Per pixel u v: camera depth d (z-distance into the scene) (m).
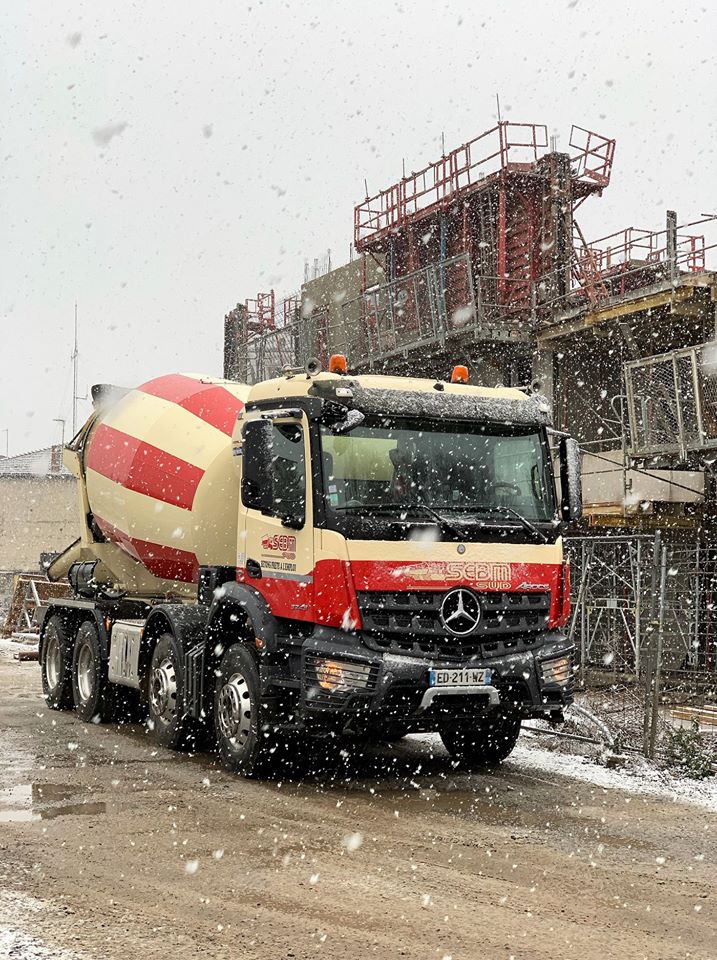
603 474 18.14
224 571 10.34
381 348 22.92
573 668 9.04
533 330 19.56
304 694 8.40
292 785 8.86
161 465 11.23
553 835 7.20
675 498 17.39
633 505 17.08
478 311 20.14
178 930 5.06
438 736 11.78
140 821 7.34
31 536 38.22
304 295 28.09
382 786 8.91
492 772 9.62
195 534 10.92
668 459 16.06
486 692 8.52
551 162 20.83
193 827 7.19
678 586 16.12
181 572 11.51
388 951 4.83
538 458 9.36
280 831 7.14
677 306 16.55
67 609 13.62
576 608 14.05
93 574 13.09
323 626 8.47
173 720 10.38
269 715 8.81
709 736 10.53
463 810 7.98
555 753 10.52
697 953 4.92
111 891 5.68
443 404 9.08
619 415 19.61
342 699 8.24
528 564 8.92
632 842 7.05
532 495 9.24
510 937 5.06
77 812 7.60
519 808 8.09
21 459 40.84
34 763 9.62
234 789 8.61
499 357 21.17
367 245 25.09
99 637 12.33
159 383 12.18
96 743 10.88
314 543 8.51
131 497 11.55
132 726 12.27
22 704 14.24
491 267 21.83
